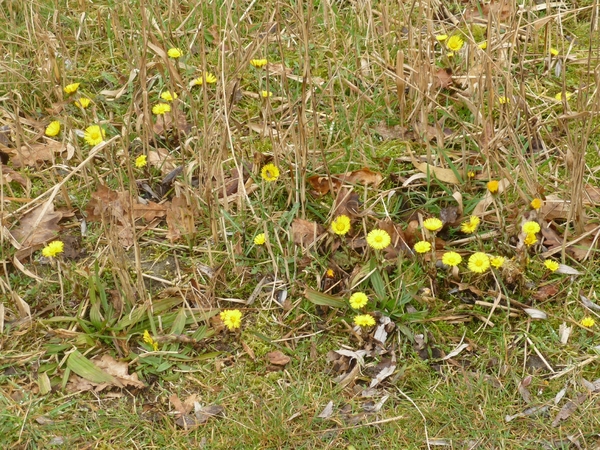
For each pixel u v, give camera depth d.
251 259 2.04
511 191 2.10
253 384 1.93
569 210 2.02
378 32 2.37
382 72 2.21
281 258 2.04
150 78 2.28
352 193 2.09
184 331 1.98
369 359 1.95
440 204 2.10
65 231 2.08
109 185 2.13
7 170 2.15
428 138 2.18
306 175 2.12
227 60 2.29
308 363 1.95
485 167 2.12
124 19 2.40
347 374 1.93
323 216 2.09
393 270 2.02
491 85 2.10
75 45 2.38
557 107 2.22
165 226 2.10
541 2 2.42
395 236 2.05
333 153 2.17
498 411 1.89
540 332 1.96
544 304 1.99
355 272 2.01
